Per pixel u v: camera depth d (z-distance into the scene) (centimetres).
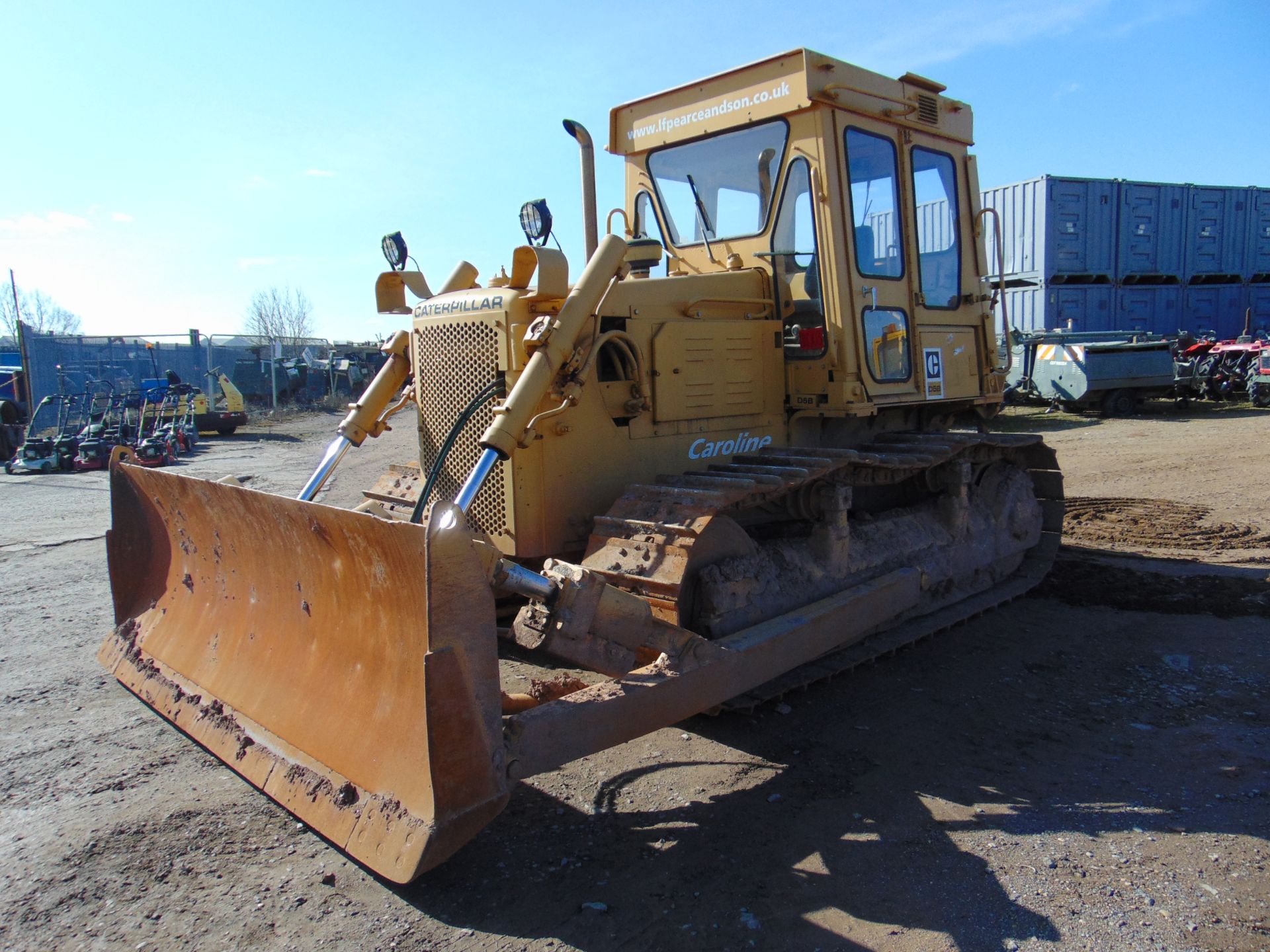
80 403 1956
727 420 481
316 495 468
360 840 273
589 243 507
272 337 2747
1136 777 364
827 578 461
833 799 352
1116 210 1959
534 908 284
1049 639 536
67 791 361
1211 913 273
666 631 346
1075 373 1716
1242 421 1582
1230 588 601
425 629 282
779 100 479
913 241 536
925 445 520
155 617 451
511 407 362
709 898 288
